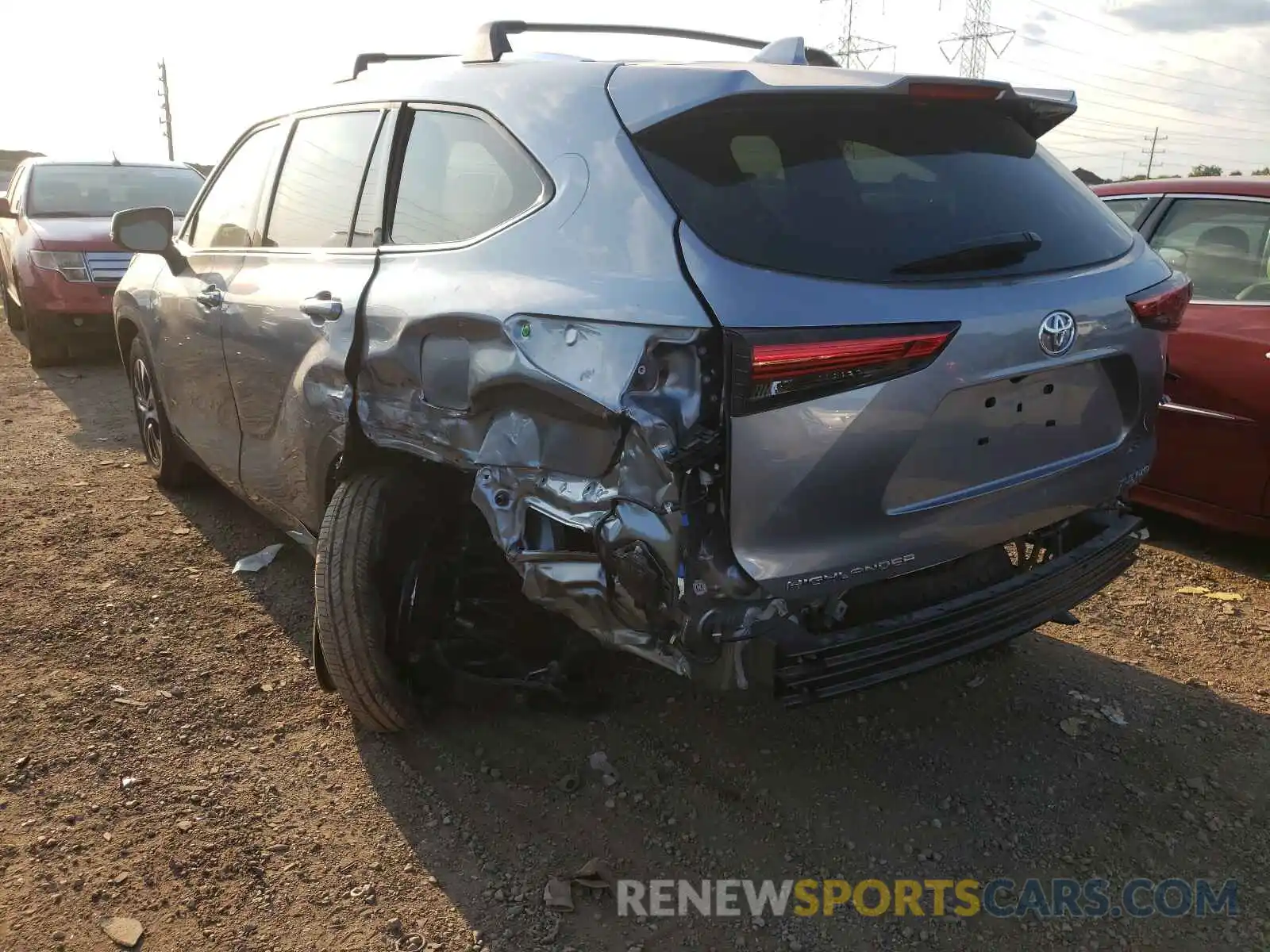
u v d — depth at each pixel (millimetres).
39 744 2959
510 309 2279
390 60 3525
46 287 7969
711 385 1990
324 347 2914
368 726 3000
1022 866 2523
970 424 2242
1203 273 4387
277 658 3480
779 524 2062
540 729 3086
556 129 2424
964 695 3281
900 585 2371
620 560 2107
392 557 2867
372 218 2984
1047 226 2471
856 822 2670
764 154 2217
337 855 2541
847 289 2049
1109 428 2615
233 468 3898
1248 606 3934
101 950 2230
